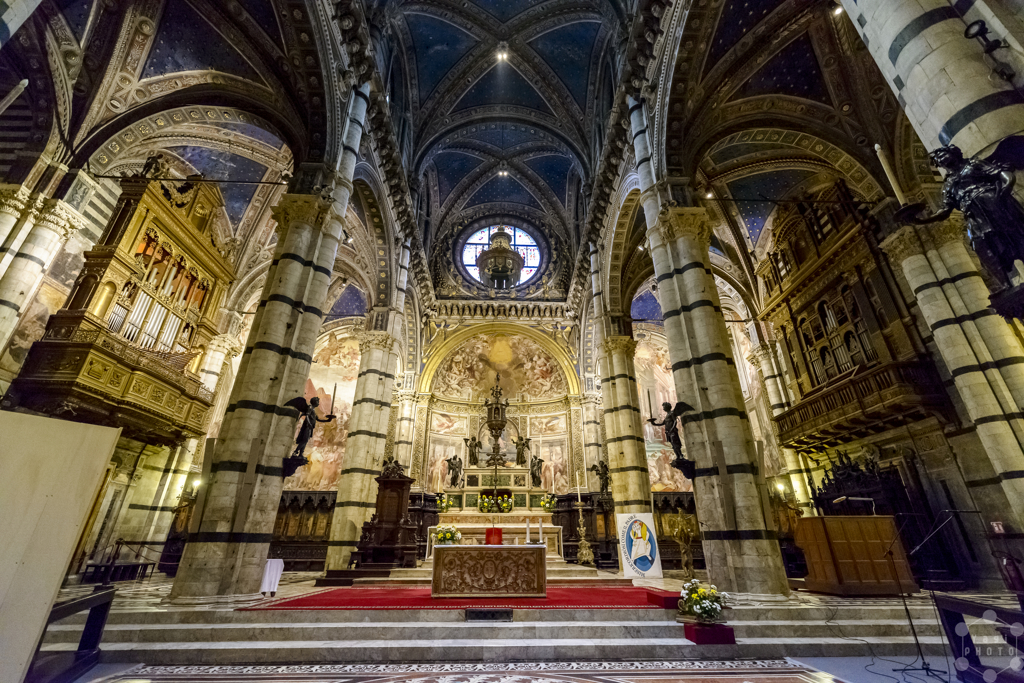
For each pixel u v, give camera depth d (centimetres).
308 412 940
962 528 1109
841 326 1565
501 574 835
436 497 2003
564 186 2758
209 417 1847
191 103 1281
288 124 1224
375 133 1464
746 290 2120
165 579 1377
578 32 1959
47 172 1180
